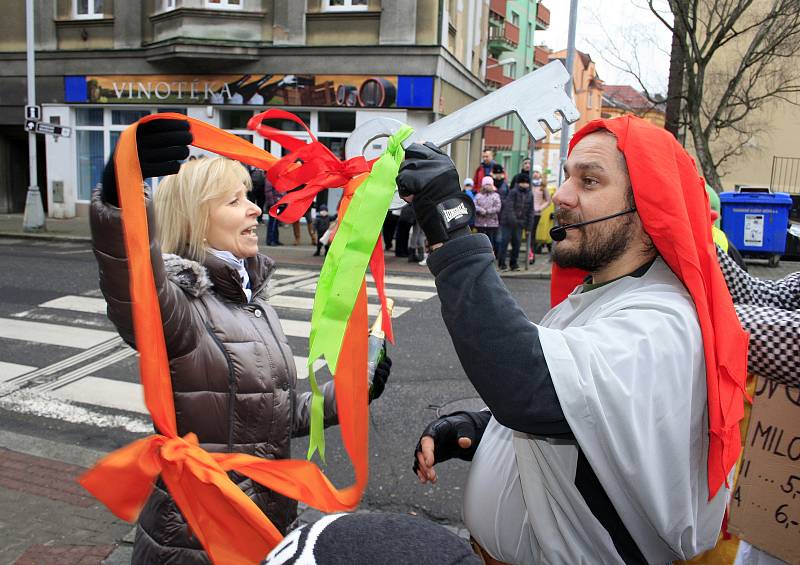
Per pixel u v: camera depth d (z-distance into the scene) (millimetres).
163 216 1771
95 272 9508
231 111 16078
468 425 1715
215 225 1767
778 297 1972
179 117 1339
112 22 16344
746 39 16547
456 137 1339
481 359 1138
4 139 18125
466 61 17875
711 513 1278
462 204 1214
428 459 1650
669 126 15430
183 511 1507
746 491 1784
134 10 16062
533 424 1133
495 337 1132
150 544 1688
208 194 1729
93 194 1391
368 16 14297
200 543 1651
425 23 14055
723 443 1163
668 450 1110
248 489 1722
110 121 17031
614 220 1287
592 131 1353
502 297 1165
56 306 7395
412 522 854
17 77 17391
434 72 14188
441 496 3496
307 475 1537
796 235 13102
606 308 1272
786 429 1717
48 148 17328
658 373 1114
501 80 30562
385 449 4035
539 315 7777
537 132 1318
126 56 16328
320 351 1242
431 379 5297
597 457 1107
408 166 1227
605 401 1094
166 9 15641
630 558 1241
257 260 1915
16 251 11742
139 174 1323
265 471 1564
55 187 17375
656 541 1219
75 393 4910
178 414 1656
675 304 1197
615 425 1090
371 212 1266
